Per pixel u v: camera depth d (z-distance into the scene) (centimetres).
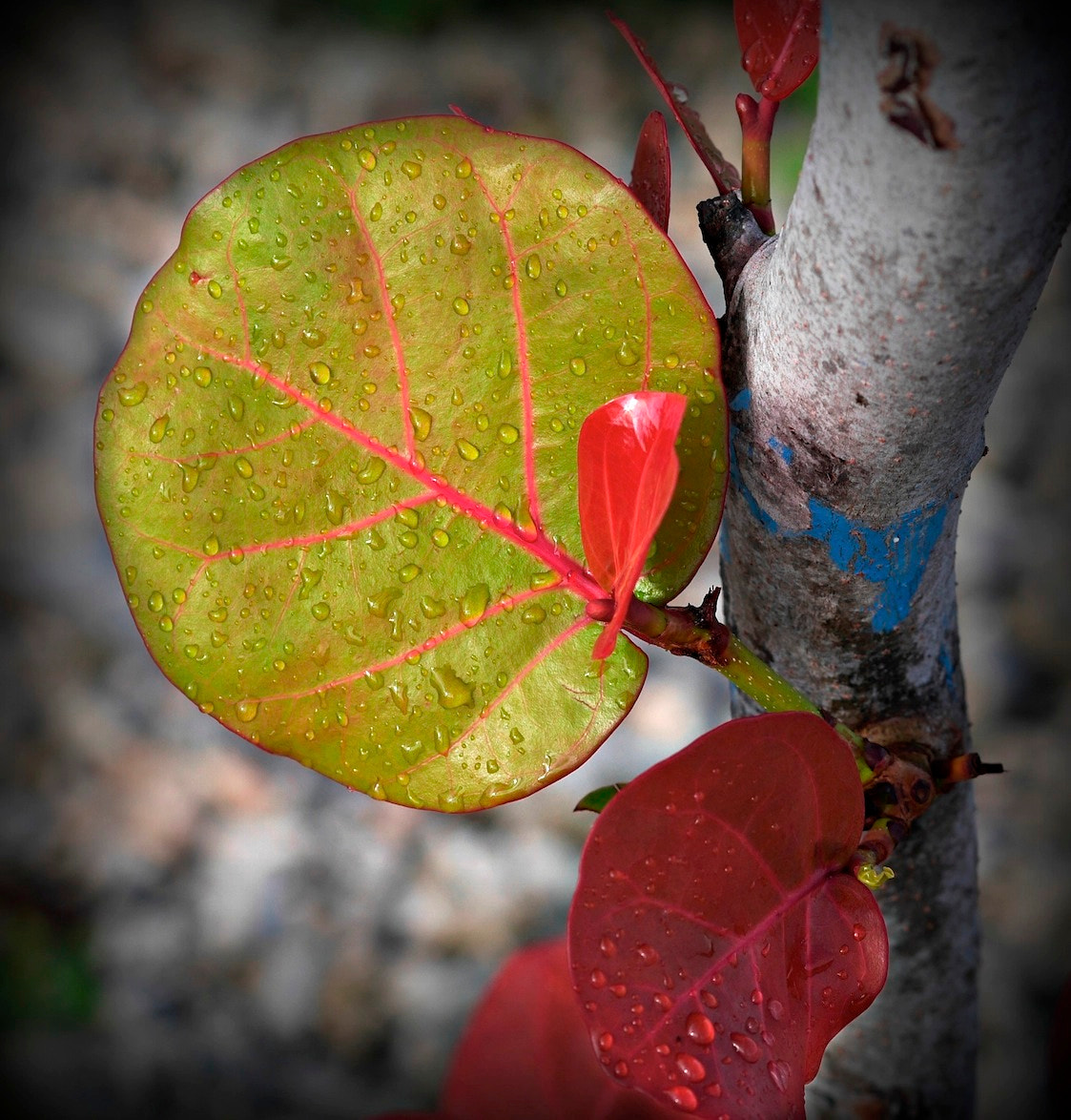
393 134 65
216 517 66
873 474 66
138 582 66
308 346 66
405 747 66
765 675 67
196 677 66
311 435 66
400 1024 199
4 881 217
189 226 66
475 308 66
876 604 71
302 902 216
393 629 66
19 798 229
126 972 207
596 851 62
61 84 360
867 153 60
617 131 332
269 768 236
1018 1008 191
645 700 233
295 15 381
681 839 63
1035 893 206
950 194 59
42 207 325
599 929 63
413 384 66
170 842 224
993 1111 177
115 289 305
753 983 64
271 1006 202
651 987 63
